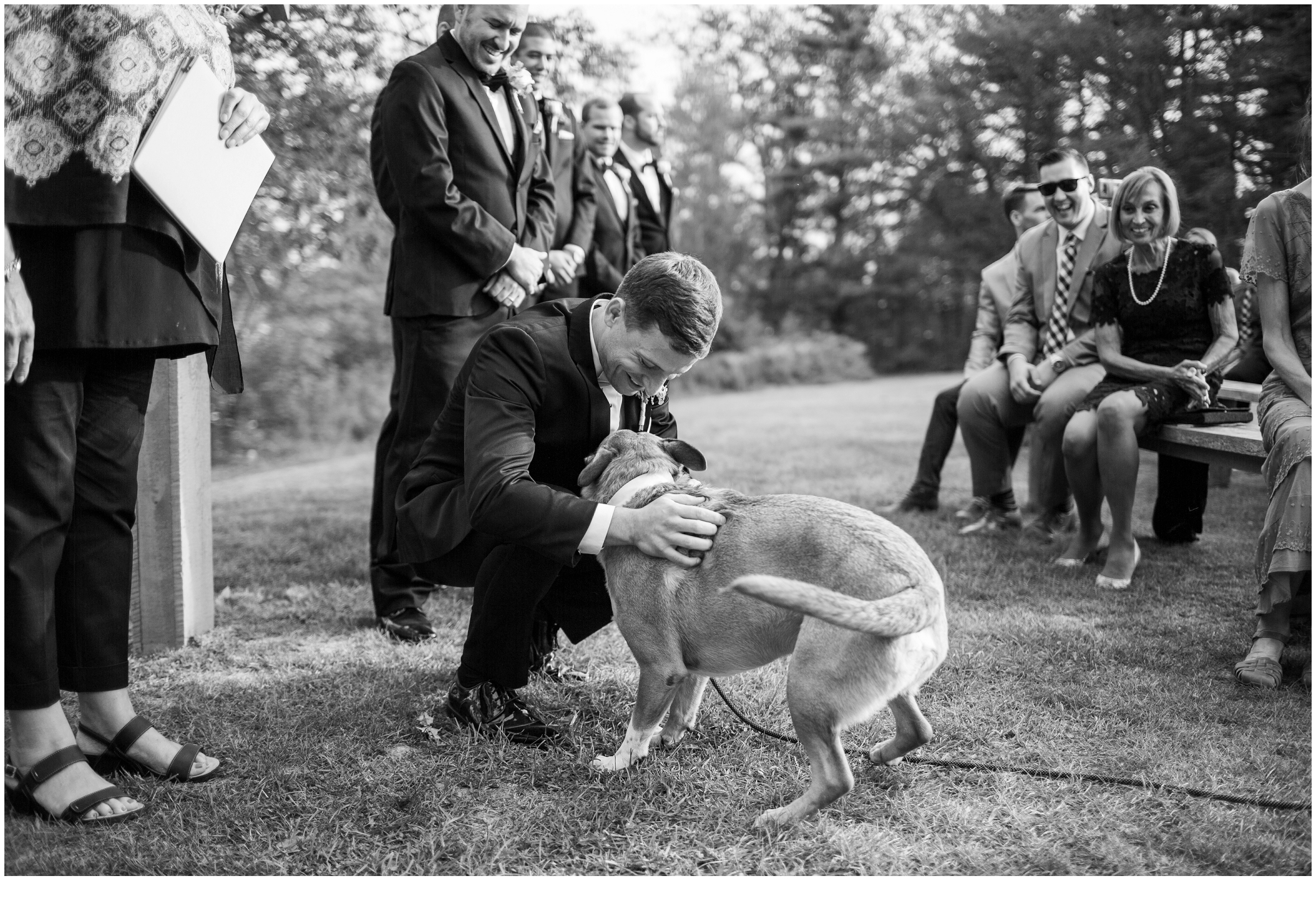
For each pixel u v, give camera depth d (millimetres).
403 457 3578
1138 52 9383
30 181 2168
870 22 23625
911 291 23797
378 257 8070
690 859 2188
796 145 25984
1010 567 4391
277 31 5707
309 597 4227
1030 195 5805
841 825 2307
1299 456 2947
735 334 22109
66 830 2238
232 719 2889
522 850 2217
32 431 2252
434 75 3586
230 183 2385
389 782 2500
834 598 2070
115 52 2184
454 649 3547
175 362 3471
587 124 5891
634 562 2498
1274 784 2420
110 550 2480
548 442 2727
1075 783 2457
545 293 5148
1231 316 4285
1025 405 5102
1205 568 4293
